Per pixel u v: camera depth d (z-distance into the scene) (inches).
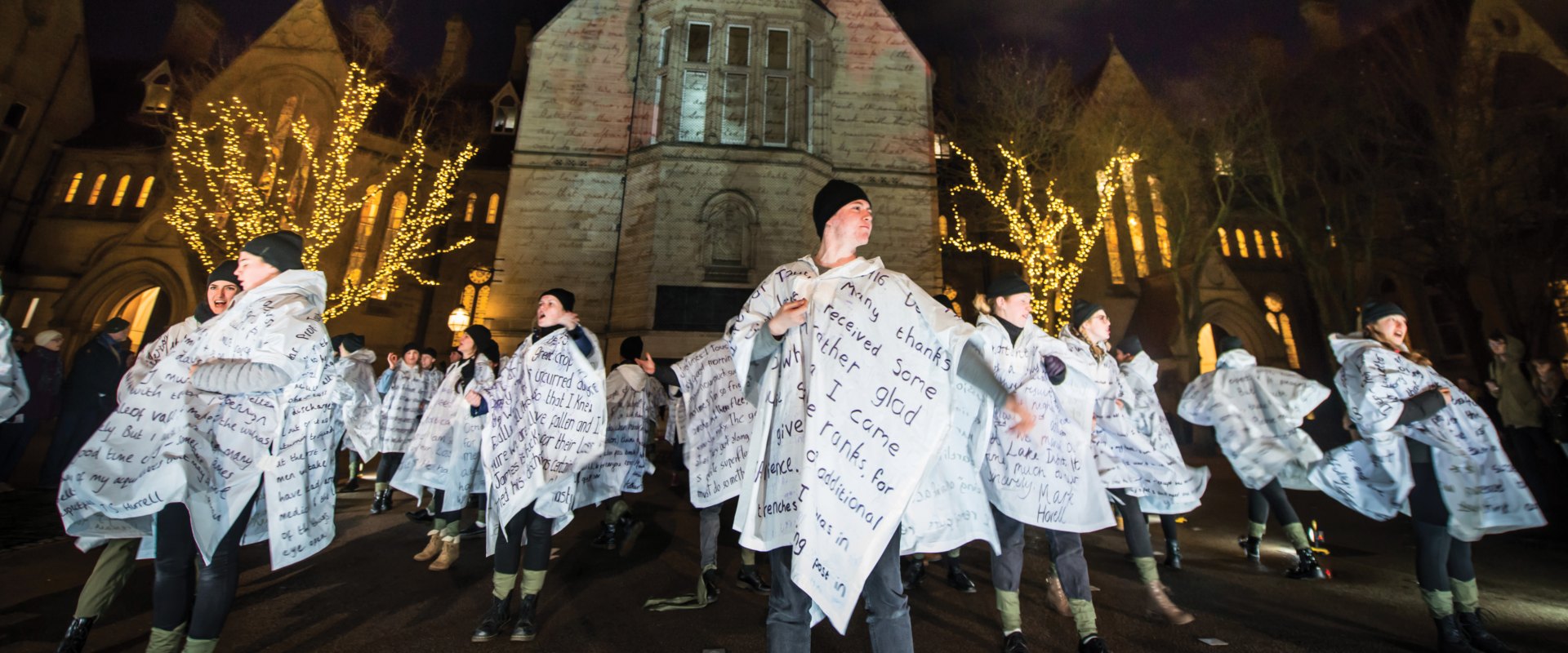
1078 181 856.3
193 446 117.0
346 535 275.3
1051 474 144.9
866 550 83.1
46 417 382.3
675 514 349.1
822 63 825.5
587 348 175.8
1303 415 222.5
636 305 733.9
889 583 88.5
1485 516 144.1
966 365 96.3
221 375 112.8
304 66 938.1
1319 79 754.8
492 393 172.9
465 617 171.9
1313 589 202.7
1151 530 309.7
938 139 1071.0
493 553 163.3
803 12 813.2
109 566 133.6
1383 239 834.8
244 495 121.1
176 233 877.2
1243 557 249.8
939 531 93.2
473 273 1012.5
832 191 102.9
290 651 145.8
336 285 901.2
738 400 186.4
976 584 215.2
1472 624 145.9
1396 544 272.2
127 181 974.4
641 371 256.7
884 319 92.3
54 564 211.8
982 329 121.1
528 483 156.4
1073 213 827.4
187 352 121.5
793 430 91.1
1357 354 157.6
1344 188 753.6
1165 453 211.8
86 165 976.3
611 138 816.3
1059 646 153.5
